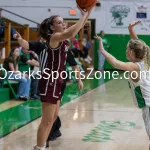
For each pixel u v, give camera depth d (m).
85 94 11.21
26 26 13.79
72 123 7.26
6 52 12.23
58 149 5.55
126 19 20.20
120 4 20.17
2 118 7.68
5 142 5.85
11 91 10.13
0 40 12.70
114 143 5.91
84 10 4.25
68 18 20.27
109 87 12.96
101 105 9.35
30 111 8.47
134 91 4.42
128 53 4.49
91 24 20.30
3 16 20.38
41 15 20.36
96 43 20.11
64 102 9.70
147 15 20.12
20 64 10.61
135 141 6.04
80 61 16.42
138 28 20.30
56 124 5.97
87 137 6.25
